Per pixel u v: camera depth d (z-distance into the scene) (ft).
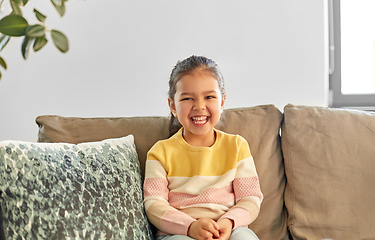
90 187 3.20
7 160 2.93
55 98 6.79
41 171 3.02
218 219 3.63
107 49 6.63
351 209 3.92
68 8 6.66
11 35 2.81
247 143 4.14
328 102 6.63
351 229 3.88
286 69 6.21
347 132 4.16
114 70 6.63
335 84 6.61
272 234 4.11
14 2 3.16
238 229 3.52
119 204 3.31
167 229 3.53
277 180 4.27
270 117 4.47
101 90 6.68
